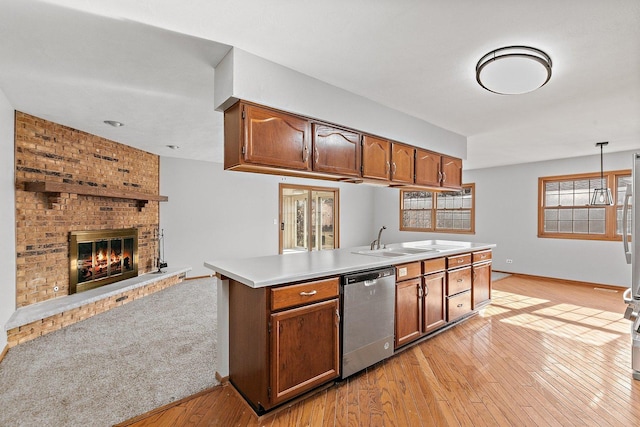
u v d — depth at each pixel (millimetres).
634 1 1506
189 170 5754
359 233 8625
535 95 2734
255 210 6582
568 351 2811
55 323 3266
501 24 1725
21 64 2240
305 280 2025
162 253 5441
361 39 1897
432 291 3018
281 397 1892
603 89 2588
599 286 5238
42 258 3432
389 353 2557
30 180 3312
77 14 1659
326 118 2527
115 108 3162
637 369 2324
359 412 1954
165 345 2912
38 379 2316
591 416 1911
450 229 7344
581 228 5500
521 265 6152
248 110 2102
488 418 1897
